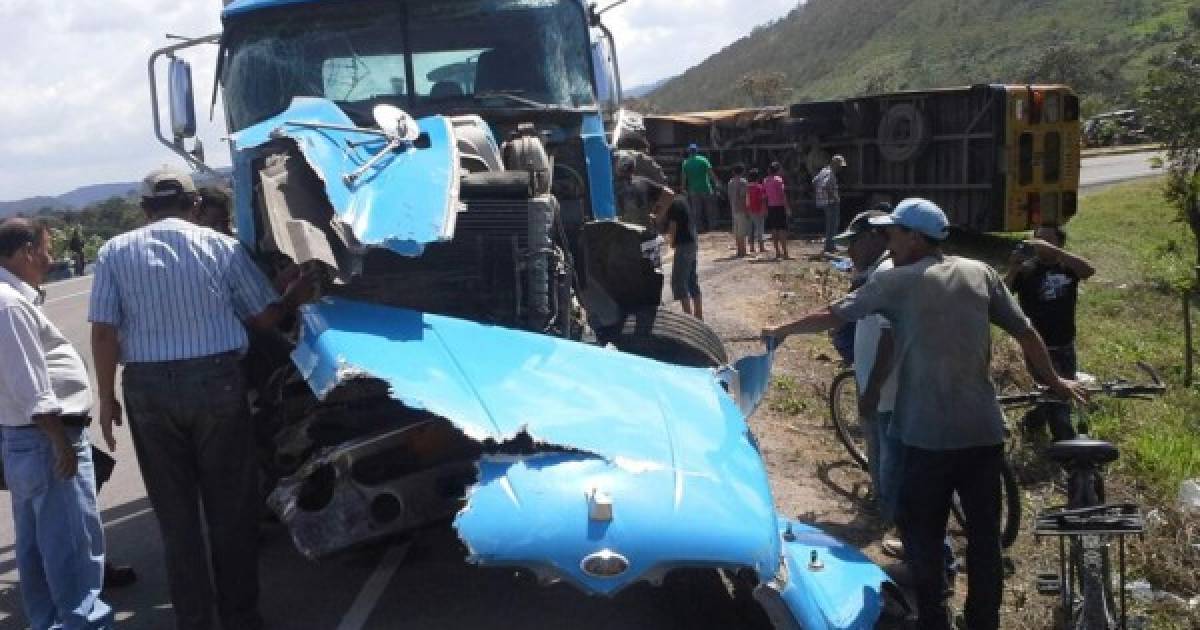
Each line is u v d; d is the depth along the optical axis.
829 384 9.58
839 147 21.97
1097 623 4.20
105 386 4.62
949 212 19.44
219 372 4.64
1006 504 6.25
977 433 4.66
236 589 4.87
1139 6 130.00
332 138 5.46
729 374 5.33
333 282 4.93
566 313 5.61
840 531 6.39
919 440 4.71
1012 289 7.62
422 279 5.41
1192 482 6.77
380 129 5.77
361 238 4.84
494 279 5.46
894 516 4.99
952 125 19.16
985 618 4.79
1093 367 10.43
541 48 7.19
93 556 4.91
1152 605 5.26
